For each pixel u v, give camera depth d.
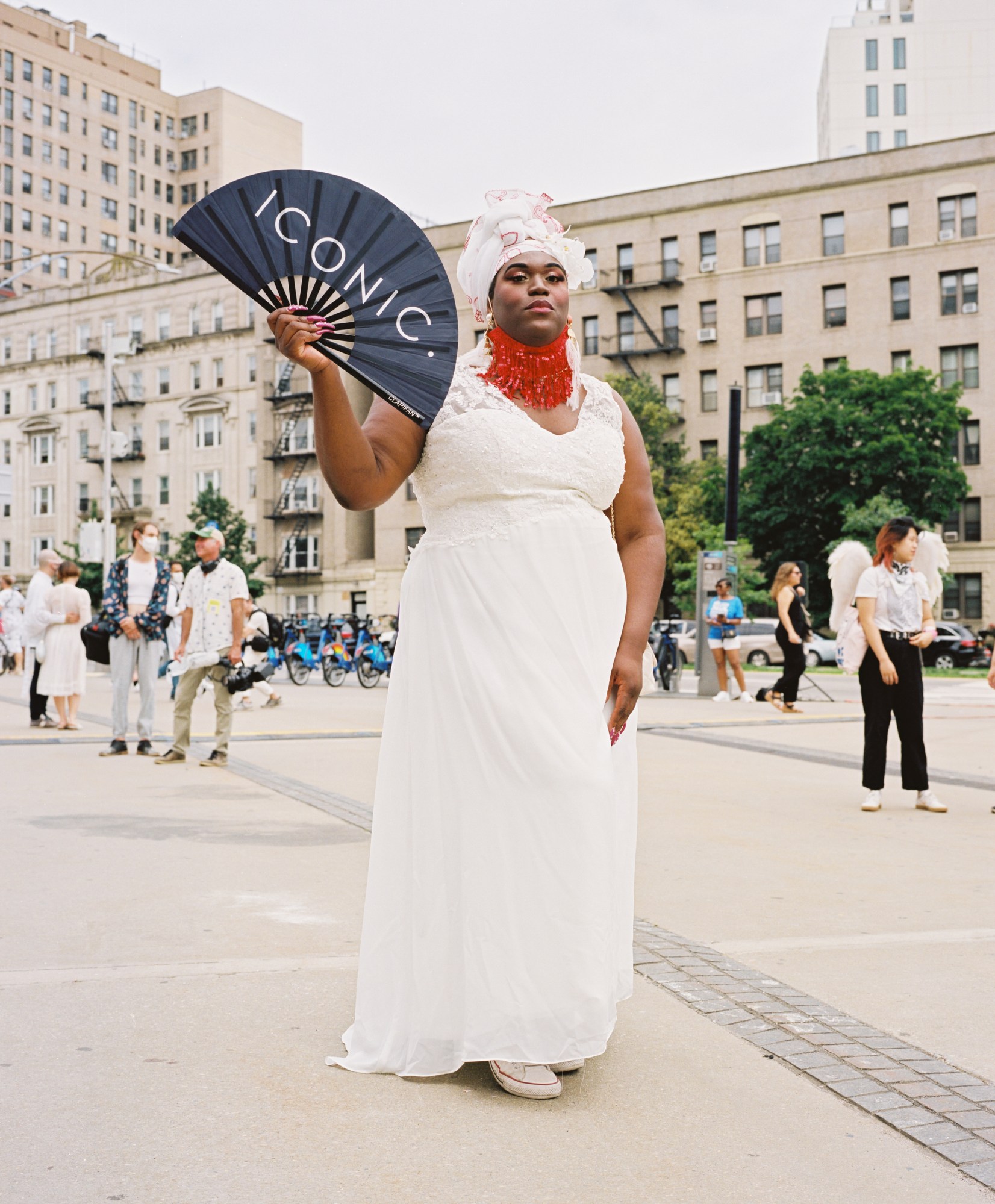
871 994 3.67
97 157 101.50
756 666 35.31
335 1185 2.35
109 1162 2.43
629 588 3.17
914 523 7.34
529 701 2.82
